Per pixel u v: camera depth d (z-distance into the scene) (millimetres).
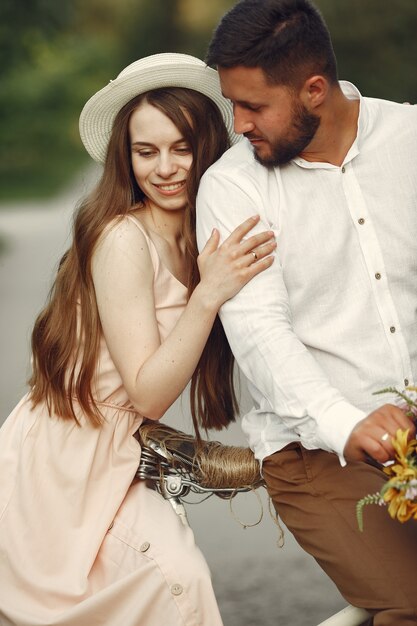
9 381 8352
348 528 3082
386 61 22062
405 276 3291
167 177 3393
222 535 5664
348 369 3242
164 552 3146
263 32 3047
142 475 3385
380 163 3291
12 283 13383
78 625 3127
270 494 3279
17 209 23375
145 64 3375
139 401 3244
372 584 2986
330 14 22094
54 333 3371
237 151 3354
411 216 3301
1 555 3295
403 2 21812
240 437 6602
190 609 3086
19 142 31359
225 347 3562
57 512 3289
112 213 3381
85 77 33750
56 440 3340
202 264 3219
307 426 2969
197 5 36875
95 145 3586
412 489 2574
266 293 3152
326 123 3201
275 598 4914
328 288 3264
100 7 37906
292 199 3254
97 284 3318
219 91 3447
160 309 3393
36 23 21172
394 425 2740
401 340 3256
